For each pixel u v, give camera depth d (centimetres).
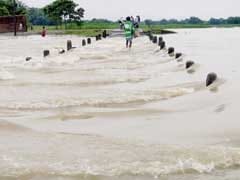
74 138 1064
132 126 1202
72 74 2414
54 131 1155
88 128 1195
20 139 1062
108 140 1041
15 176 815
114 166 854
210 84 1772
